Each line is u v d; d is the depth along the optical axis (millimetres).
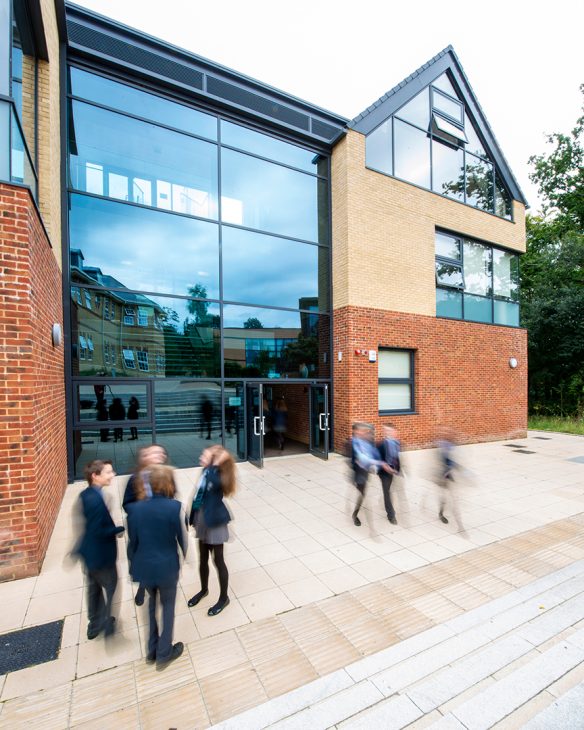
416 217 10555
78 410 7223
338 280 9836
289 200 9625
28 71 5523
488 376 12062
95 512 2945
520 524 5352
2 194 3793
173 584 2691
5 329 3820
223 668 2678
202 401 8430
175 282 8203
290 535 4918
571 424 16344
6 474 3816
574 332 19625
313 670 2668
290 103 9273
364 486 5133
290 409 12352
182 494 6547
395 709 2357
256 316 9102
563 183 20609
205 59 8188
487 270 12391
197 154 8492
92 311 7414
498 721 2283
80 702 2389
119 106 7707
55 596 3566
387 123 10242
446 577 3932
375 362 9742
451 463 5250
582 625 3199
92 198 7465
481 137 12375
